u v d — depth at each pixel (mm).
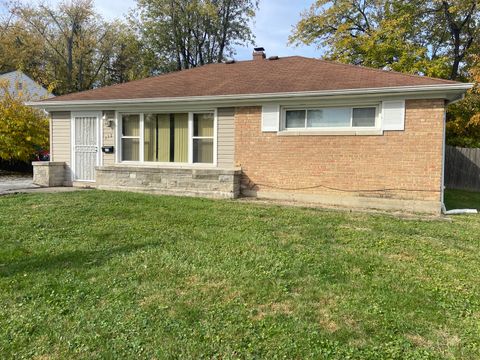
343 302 3393
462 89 7477
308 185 9023
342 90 8242
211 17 31609
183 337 2797
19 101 14656
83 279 3830
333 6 21234
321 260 4508
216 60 33906
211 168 9812
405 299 3469
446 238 5762
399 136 8156
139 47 34062
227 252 4746
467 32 18750
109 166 10625
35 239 5199
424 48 18312
